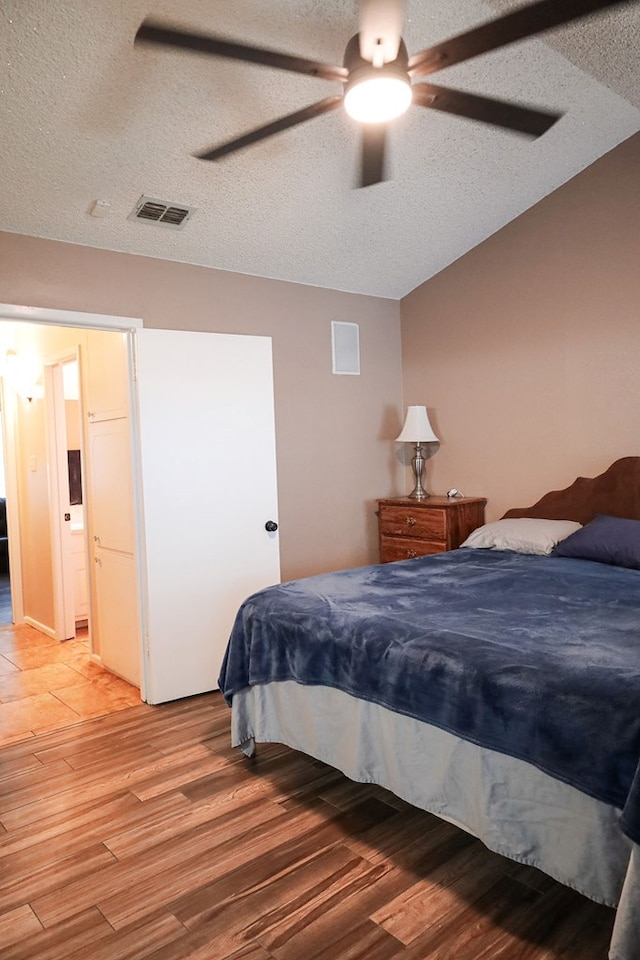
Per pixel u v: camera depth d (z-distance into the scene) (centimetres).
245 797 257
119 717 341
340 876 206
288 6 229
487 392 443
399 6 167
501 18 169
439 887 199
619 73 285
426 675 209
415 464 472
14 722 337
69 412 555
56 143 266
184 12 224
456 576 310
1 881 209
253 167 307
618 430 377
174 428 359
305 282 434
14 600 537
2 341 527
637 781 151
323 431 447
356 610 255
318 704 253
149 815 246
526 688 183
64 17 214
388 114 204
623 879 162
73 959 175
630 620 230
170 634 359
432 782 210
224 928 184
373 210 368
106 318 340
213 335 374
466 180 361
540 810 179
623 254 369
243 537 386
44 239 322
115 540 393
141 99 253
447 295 464
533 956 170
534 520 390
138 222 328
